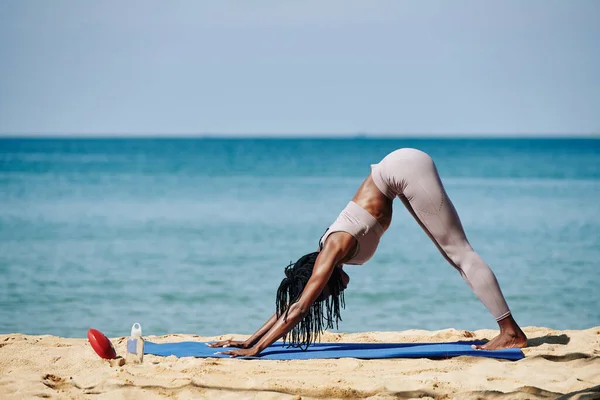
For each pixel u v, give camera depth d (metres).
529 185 42.53
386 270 14.80
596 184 43.00
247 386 5.35
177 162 76.44
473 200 32.12
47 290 12.44
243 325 10.12
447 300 11.92
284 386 5.34
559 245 18.30
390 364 6.27
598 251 17.20
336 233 6.83
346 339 7.83
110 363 6.20
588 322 10.41
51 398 5.11
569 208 28.27
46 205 29.25
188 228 21.97
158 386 5.37
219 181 46.09
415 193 6.90
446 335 7.95
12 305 11.23
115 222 23.47
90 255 16.50
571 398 4.96
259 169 62.81
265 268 14.98
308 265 6.89
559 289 12.73
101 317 10.52
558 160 80.00
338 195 35.00
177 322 10.24
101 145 159.88
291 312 6.65
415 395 5.25
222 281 13.45
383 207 6.96
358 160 83.12
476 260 6.98
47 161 76.56
